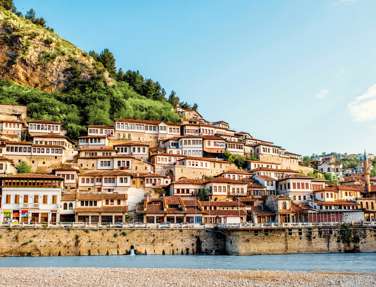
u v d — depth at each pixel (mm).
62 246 89750
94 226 91875
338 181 173625
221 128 178875
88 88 196125
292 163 176250
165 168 140375
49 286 45062
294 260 78688
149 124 164750
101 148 143250
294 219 114562
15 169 125000
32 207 98750
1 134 142000
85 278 50562
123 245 92438
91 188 121562
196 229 96000
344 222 98875
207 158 144000
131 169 133750
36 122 150625
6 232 88062
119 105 188250
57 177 101875
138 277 51469
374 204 130125
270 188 135125
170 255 92125
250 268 65875
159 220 106375
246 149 167125
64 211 104875
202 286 45062
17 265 70812
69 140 147625
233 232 93500
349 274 55281
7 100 174750
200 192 125000
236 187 128625
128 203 118438
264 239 93562
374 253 93062
